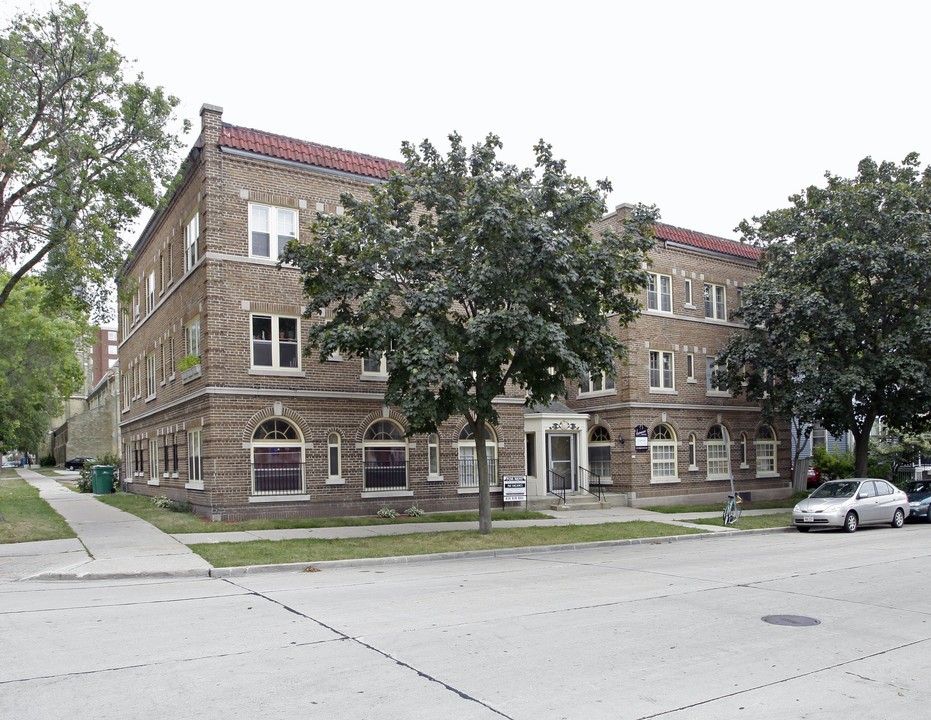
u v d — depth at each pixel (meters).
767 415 27.95
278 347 20.62
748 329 30.89
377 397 21.78
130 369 32.62
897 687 6.43
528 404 17.83
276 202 20.91
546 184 16.77
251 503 19.64
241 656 7.17
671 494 28.45
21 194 18.58
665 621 8.84
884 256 23.64
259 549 14.65
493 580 12.06
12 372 44.28
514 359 17.39
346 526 19.19
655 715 5.65
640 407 27.88
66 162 18.09
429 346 15.40
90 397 82.56
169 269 24.80
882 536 19.84
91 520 19.70
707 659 7.21
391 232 16.73
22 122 18.30
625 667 6.90
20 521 18.44
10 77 17.42
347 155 22.36
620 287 17.92
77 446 66.50
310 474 20.61
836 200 25.39
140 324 29.77
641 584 11.60
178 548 14.77
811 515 21.20
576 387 30.08
